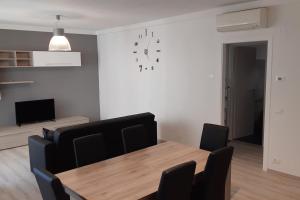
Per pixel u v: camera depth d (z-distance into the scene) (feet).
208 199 8.32
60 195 6.26
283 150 13.26
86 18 17.83
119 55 22.58
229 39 14.82
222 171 8.52
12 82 19.80
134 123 14.92
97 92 25.52
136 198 6.81
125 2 13.41
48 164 12.14
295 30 12.28
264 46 20.13
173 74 18.26
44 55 20.77
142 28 20.04
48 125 20.94
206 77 16.28
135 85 21.47
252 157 16.11
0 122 20.33
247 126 20.53
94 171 8.56
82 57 24.08
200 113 16.93
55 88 22.82
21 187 12.85
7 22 19.17
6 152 18.25
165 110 19.25
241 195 11.64
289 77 12.67
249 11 13.12
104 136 13.65
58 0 12.83
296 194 11.62
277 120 13.30
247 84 19.97
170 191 6.77
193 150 10.62
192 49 16.83
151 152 10.41
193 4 14.10
